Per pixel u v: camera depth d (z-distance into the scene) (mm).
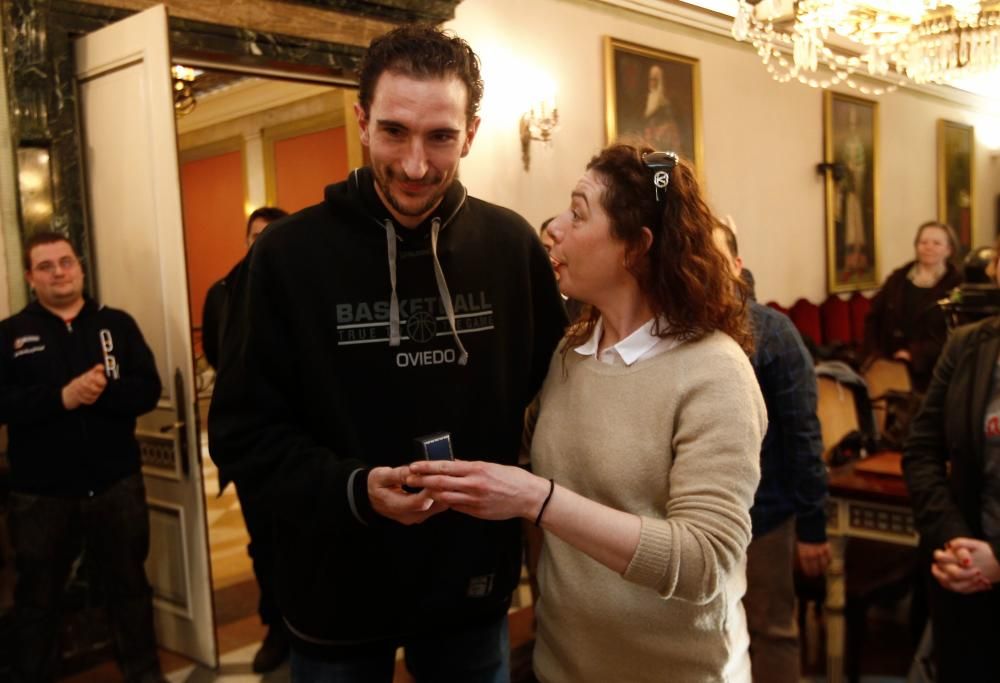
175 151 3168
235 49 3781
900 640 3549
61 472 3072
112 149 3406
